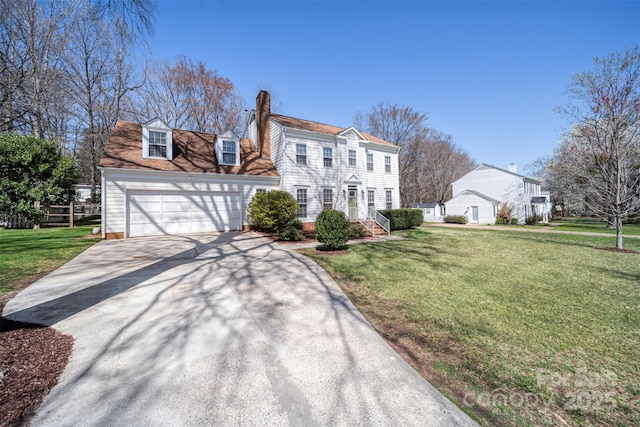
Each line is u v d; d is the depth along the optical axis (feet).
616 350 11.16
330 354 10.50
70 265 21.79
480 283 19.80
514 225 83.51
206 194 43.78
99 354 10.07
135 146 42.39
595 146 34.65
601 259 29.04
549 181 118.83
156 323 12.55
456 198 95.25
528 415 7.70
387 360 10.19
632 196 33.76
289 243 35.14
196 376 8.99
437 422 7.27
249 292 16.75
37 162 45.14
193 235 40.34
